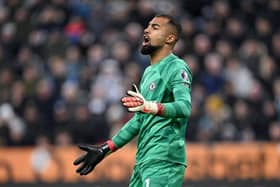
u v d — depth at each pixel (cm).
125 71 4941
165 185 2288
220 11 5566
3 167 4275
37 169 4272
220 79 4959
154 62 2411
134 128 2439
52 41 5194
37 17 5428
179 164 2323
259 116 4778
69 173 4259
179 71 2320
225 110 4788
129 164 4256
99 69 4950
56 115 4634
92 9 5522
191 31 5253
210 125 4628
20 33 5344
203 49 5091
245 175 4306
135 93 2188
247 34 5394
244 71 5059
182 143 2336
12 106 4741
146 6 5419
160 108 2208
